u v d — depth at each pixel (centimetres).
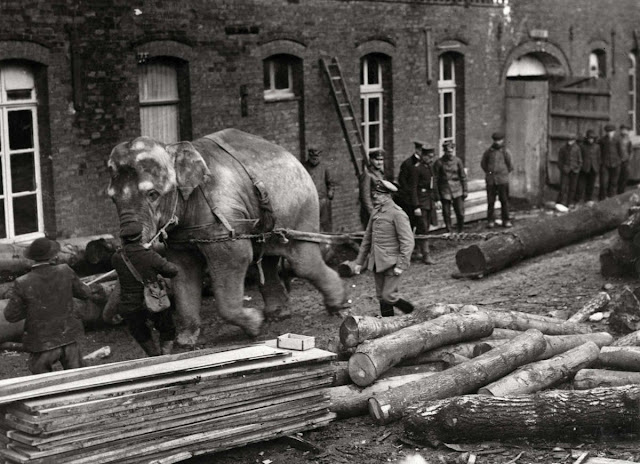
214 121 1805
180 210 1173
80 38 1570
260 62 1873
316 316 1409
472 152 2472
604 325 1251
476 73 2453
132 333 1115
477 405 879
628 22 2980
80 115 1588
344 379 996
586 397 880
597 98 2580
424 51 2266
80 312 1295
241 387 863
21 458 762
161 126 1752
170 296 1334
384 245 1267
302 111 1981
